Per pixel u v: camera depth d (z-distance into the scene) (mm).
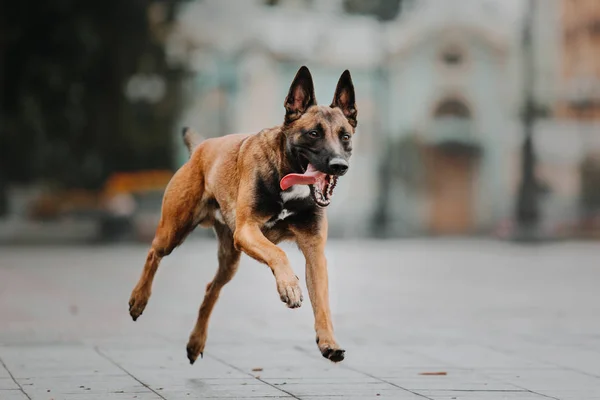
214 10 59094
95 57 39406
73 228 39188
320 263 7484
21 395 7270
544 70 58094
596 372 8469
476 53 58062
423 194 57469
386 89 52562
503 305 15102
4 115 39219
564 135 56812
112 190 39812
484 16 57781
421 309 14453
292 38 60125
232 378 8148
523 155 43375
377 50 58031
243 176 7574
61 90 39125
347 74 7445
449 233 57562
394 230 48125
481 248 37000
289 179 7125
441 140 57750
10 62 38688
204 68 58031
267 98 58906
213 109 58312
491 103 58094
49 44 38688
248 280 20219
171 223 8250
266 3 61812
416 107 57812
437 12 57781
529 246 39062
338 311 14125
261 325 12305
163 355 9531
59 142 41156
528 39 43625
